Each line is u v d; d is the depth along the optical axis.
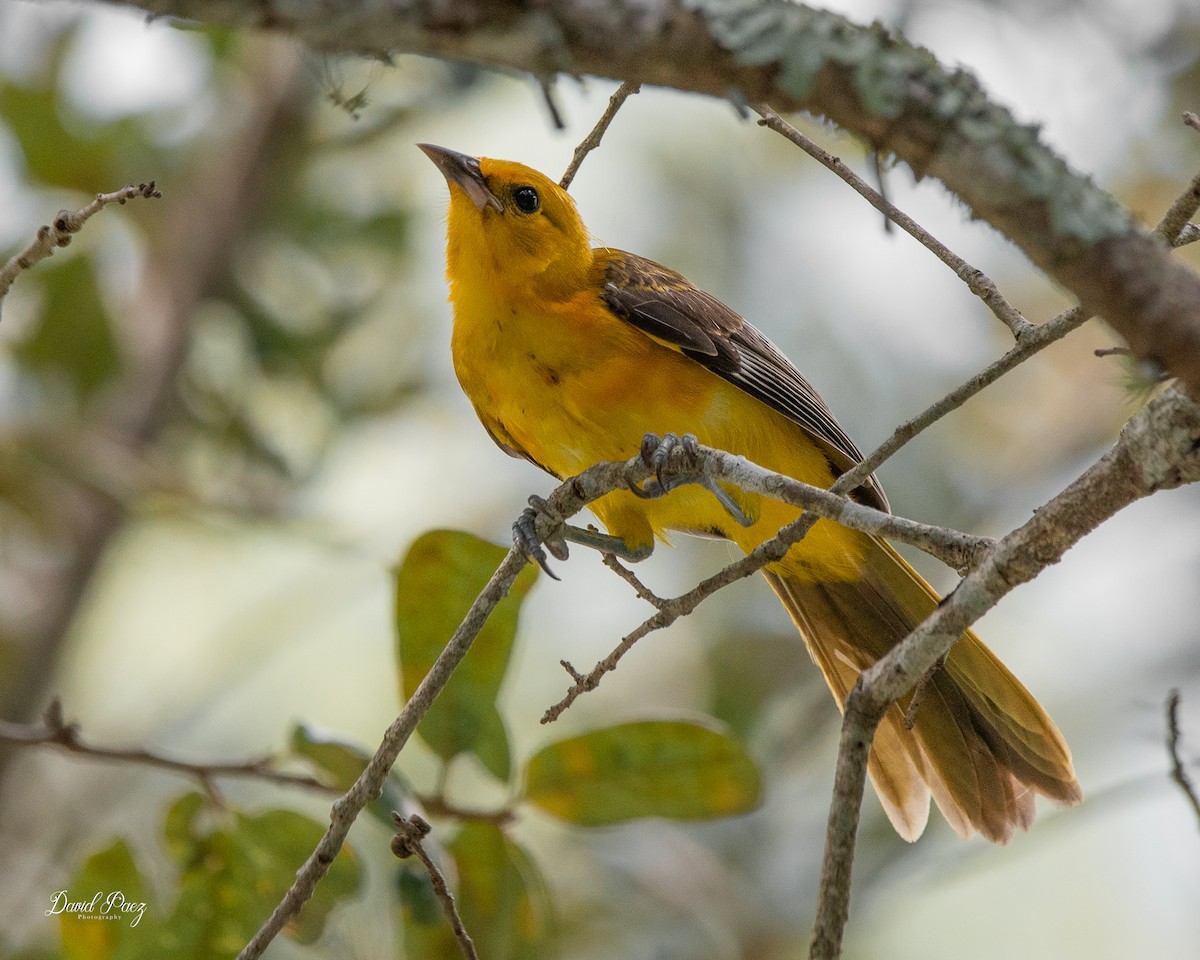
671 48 3.81
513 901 7.51
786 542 5.91
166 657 13.73
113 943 7.69
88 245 13.77
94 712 13.27
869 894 11.91
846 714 5.22
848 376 14.52
